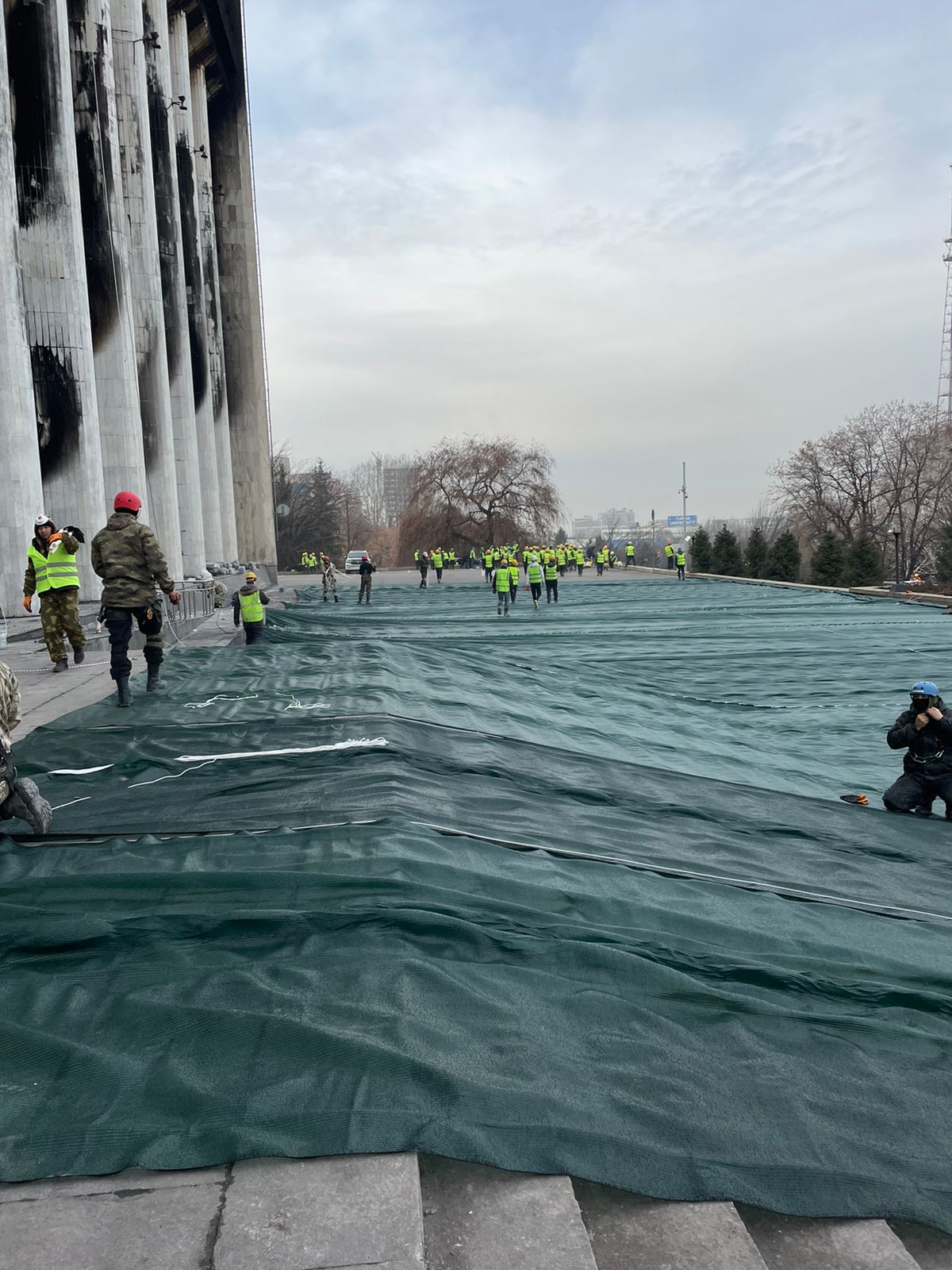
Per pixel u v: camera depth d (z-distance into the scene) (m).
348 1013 4.15
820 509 81.50
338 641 21.27
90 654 16.59
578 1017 4.36
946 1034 4.72
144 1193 3.08
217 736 9.62
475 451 89.44
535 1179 3.28
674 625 32.34
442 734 10.76
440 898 5.50
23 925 4.93
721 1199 3.29
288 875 5.62
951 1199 3.38
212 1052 3.85
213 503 45.94
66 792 7.70
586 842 7.52
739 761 13.61
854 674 22.27
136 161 30.91
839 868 8.19
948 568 60.00
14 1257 2.80
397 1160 3.25
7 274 19.81
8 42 21.69
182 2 41.88
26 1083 3.66
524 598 45.50
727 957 5.27
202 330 44.38
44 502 22.55
